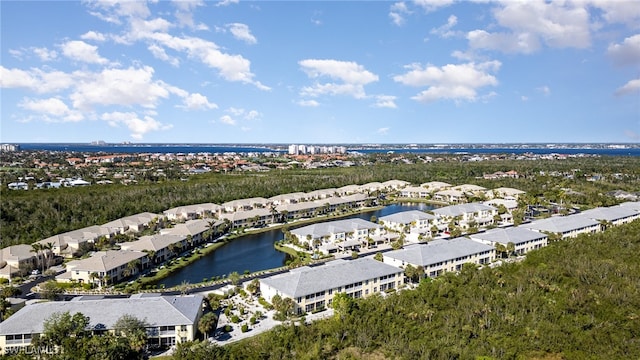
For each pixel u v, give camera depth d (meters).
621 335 72.44
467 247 121.38
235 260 128.50
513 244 128.75
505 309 81.62
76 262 113.94
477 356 66.06
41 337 68.25
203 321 75.00
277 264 124.44
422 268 106.38
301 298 87.75
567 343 70.56
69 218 157.50
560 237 140.12
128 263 112.50
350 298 86.81
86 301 77.56
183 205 192.38
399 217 169.50
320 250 134.62
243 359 65.81
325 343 71.56
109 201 179.00
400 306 83.00
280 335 72.69
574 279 94.81
